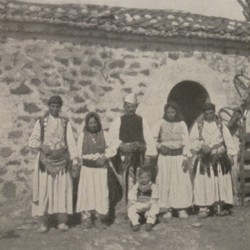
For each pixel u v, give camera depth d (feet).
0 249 18.57
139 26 23.40
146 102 24.30
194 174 23.99
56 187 20.17
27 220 21.76
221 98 26.20
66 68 22.61
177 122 22.93
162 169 22.66
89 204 20.93
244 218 23.52
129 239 20.15
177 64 24.98
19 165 21.80
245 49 26.73
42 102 22.20
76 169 20.44
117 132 22.00
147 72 24.29
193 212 24.20
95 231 20.93
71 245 19.26
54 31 22.15
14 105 21.74
